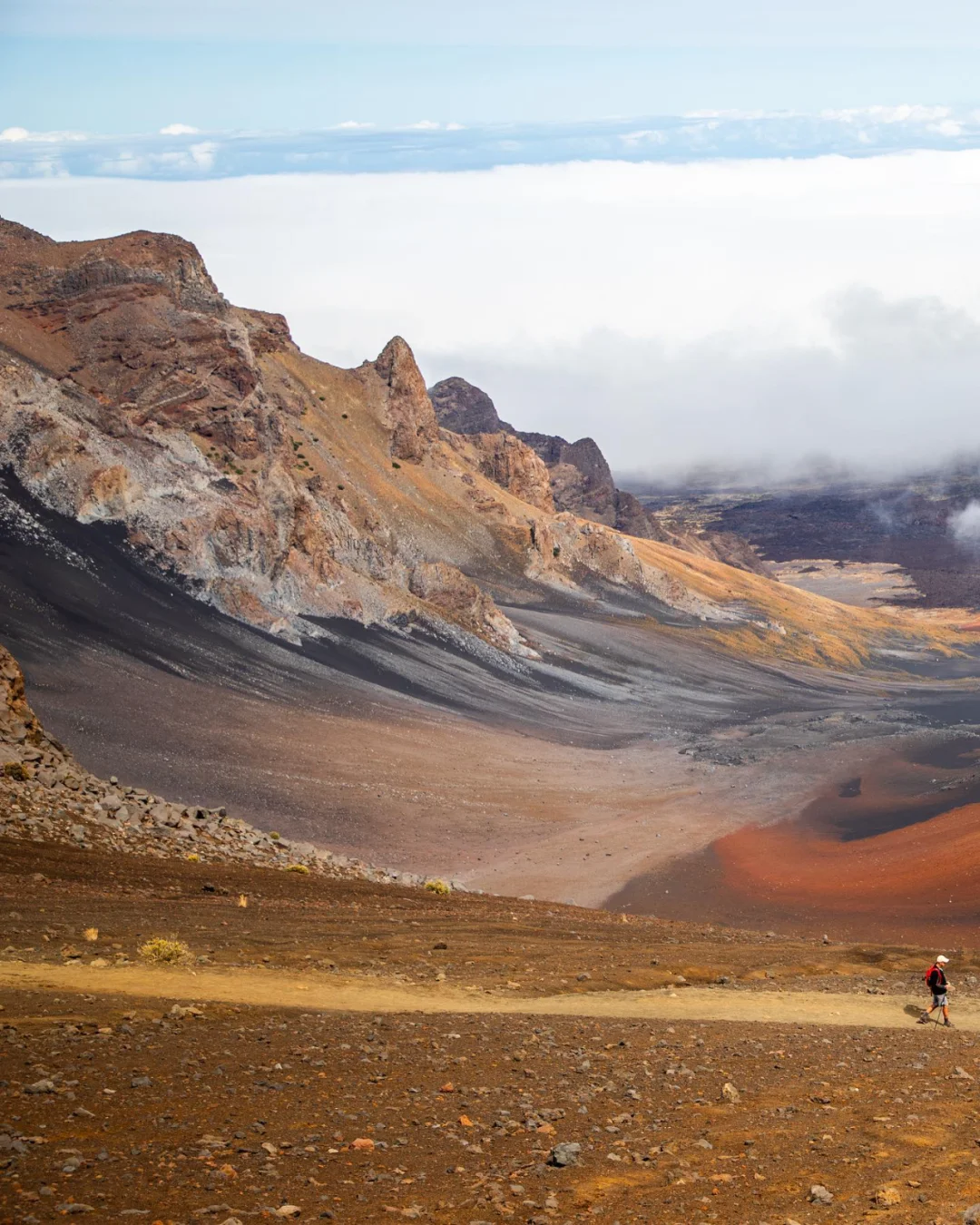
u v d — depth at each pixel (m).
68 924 21.67
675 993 23.16
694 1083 14.48
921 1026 21.97
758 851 91.31
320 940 24.11
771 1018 21.27
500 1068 14.37
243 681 128.25
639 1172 10.41
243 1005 16.61
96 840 33.97
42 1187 8.73
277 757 103.19
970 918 60.38
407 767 112.19
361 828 87.38
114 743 93.12
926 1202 9.54
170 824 39.44
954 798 105.50
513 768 123.19
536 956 25.61
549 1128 11.66
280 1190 9.26
